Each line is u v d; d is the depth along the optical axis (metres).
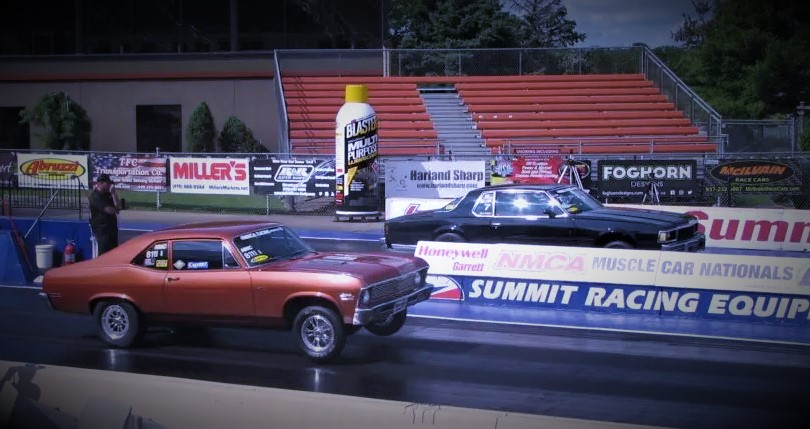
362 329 11.52
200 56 33.81
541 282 12.91
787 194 23.19
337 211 23.83
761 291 11.69
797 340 10.66
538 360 9.76
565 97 31.80
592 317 12.23
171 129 34.59
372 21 34.78
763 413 7.63
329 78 32.59
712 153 26.33
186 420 5.93
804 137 30.98
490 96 32.09
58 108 32.75
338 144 23.61
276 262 10.17
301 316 9.68
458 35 38.53
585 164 23.94
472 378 8.98
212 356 10.19
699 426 7.26
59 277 10.80
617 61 34.09
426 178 24.36
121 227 22.22
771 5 40.59
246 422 5.77
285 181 24.70
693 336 10.95
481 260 13.28
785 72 37.78
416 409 5.33
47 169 26.70
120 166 26.16
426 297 10.67
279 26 34.66
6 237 15.70
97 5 35.03
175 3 34.81
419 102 31.48
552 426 5.06
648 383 8.70
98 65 34.44
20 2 35.38
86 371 6.30
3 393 6.42
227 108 33.84
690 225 14.88
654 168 23.64
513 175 24.28
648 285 12.29
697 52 42.56
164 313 10.30
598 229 14.54
